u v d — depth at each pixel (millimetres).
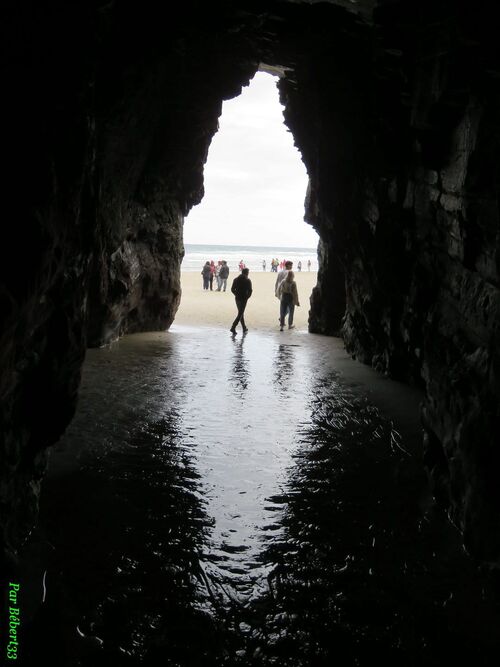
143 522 5051
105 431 7441
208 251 138750
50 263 4004
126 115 10172
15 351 3955
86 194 4941
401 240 9484
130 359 12352
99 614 3809
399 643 3621
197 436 7383
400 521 5254
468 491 4867
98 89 8328
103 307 13180
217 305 24547
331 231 13156
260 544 4762
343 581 4277
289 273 17672
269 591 4125
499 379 4559
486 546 4422
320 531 5016
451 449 5445
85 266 5117
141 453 6699
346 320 14320
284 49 9445
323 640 3631
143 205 14547
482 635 3713
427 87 6422
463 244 5711
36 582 4098
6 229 3438
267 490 5816
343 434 7641
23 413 4578
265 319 20547
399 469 6461
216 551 4629
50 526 4914
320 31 8195
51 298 4477
